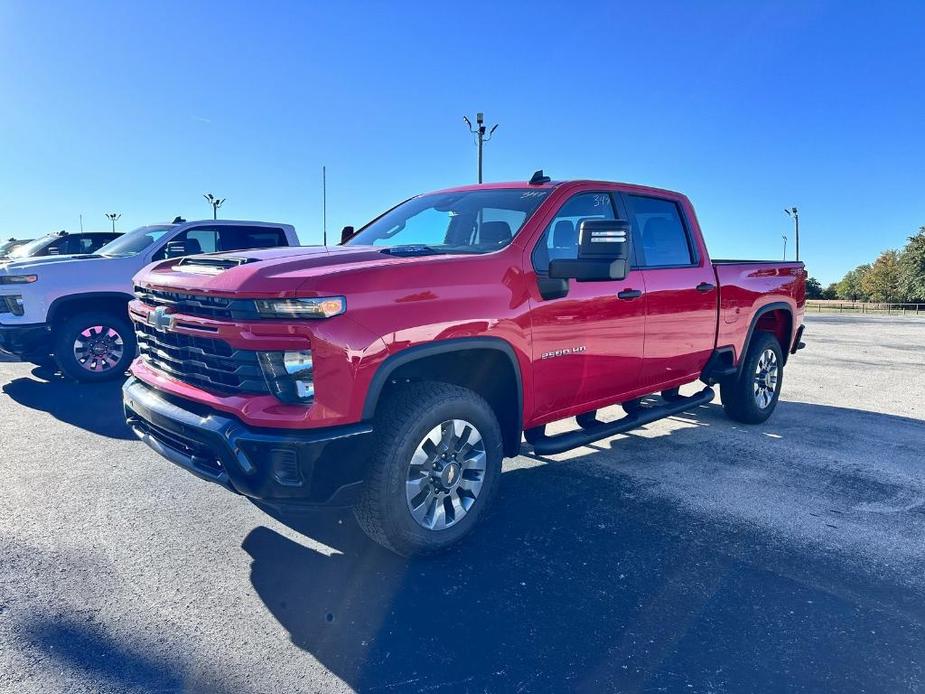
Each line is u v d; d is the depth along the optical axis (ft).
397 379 10.55
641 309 14.12
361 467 9.42
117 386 23.65
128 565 10.30
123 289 24.23
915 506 13.44
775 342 19.79
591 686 7.66
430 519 10.52
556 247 12.66
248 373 9.31
